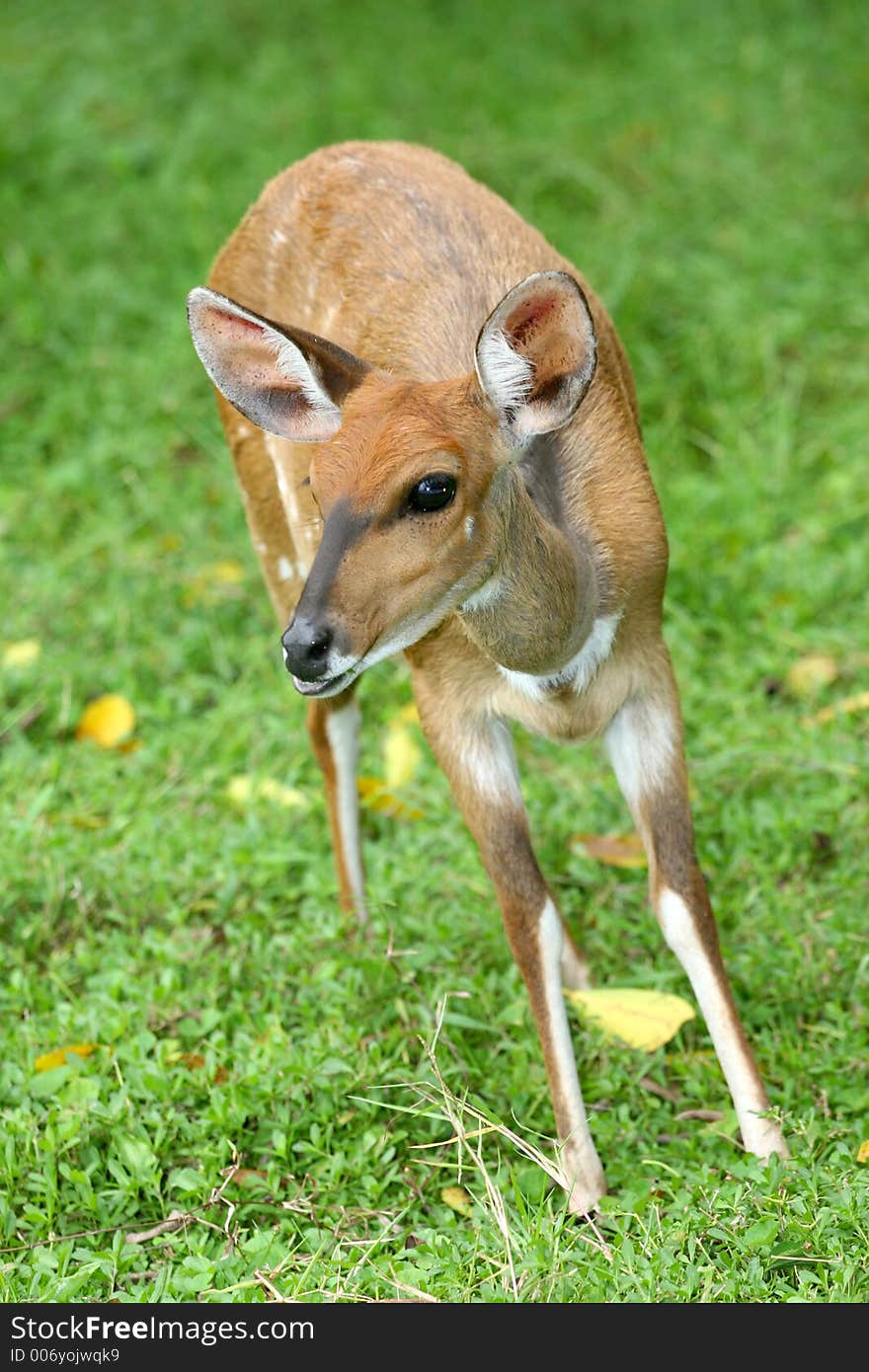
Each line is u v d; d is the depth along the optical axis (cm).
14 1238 578
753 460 987
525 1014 658
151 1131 610
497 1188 574
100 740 857
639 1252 549
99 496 997
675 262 1124
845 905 702
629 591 603
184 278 1117
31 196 1206
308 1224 586
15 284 1120
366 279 651
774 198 1167
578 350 533
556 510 596
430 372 618
